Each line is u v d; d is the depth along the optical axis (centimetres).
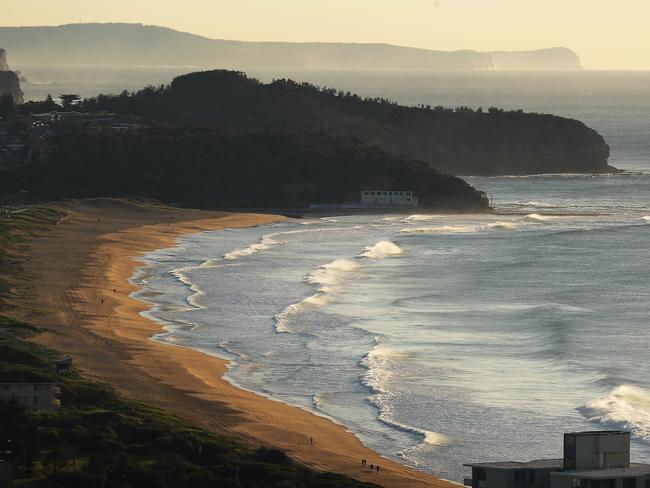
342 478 14212
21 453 14200
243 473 14125
